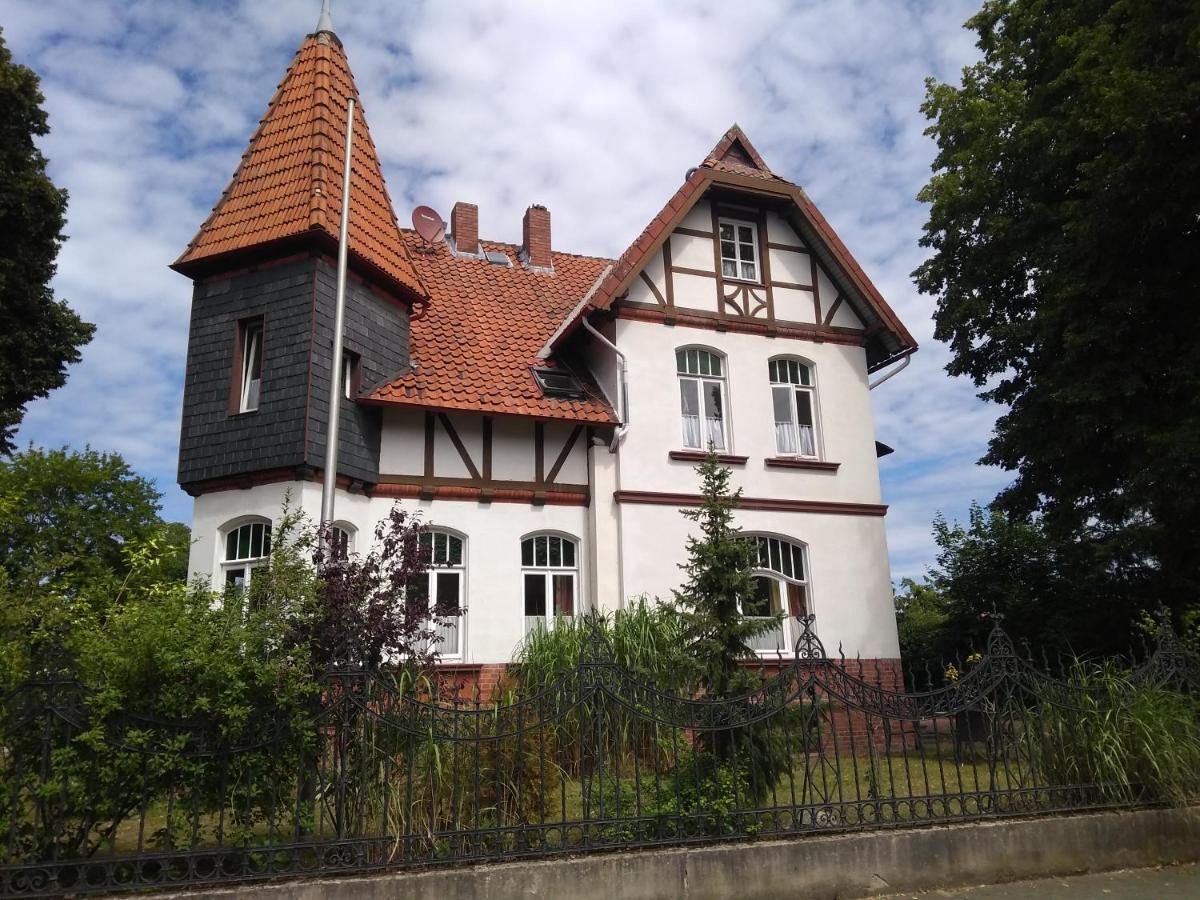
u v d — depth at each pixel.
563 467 14.18
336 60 14.45
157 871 5.89
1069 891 6.87
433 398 13.04
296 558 7.37
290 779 6.36
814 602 14.84
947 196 15.52
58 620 6.50
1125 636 15.15
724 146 16.20
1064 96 13.73
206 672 5.92
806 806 6.95
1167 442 11.05
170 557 9.61
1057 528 15.03
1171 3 11.18
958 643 17.14
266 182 13.16
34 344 15.59
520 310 16.58
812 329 16.05
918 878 6.88
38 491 23.83
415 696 7.26
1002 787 8.48
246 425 12.00
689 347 15.20
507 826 6.30
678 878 6.31
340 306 10.38
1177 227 11.81
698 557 8.91
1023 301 15.70
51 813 5.73
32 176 15.56
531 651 11.01
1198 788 7.97
